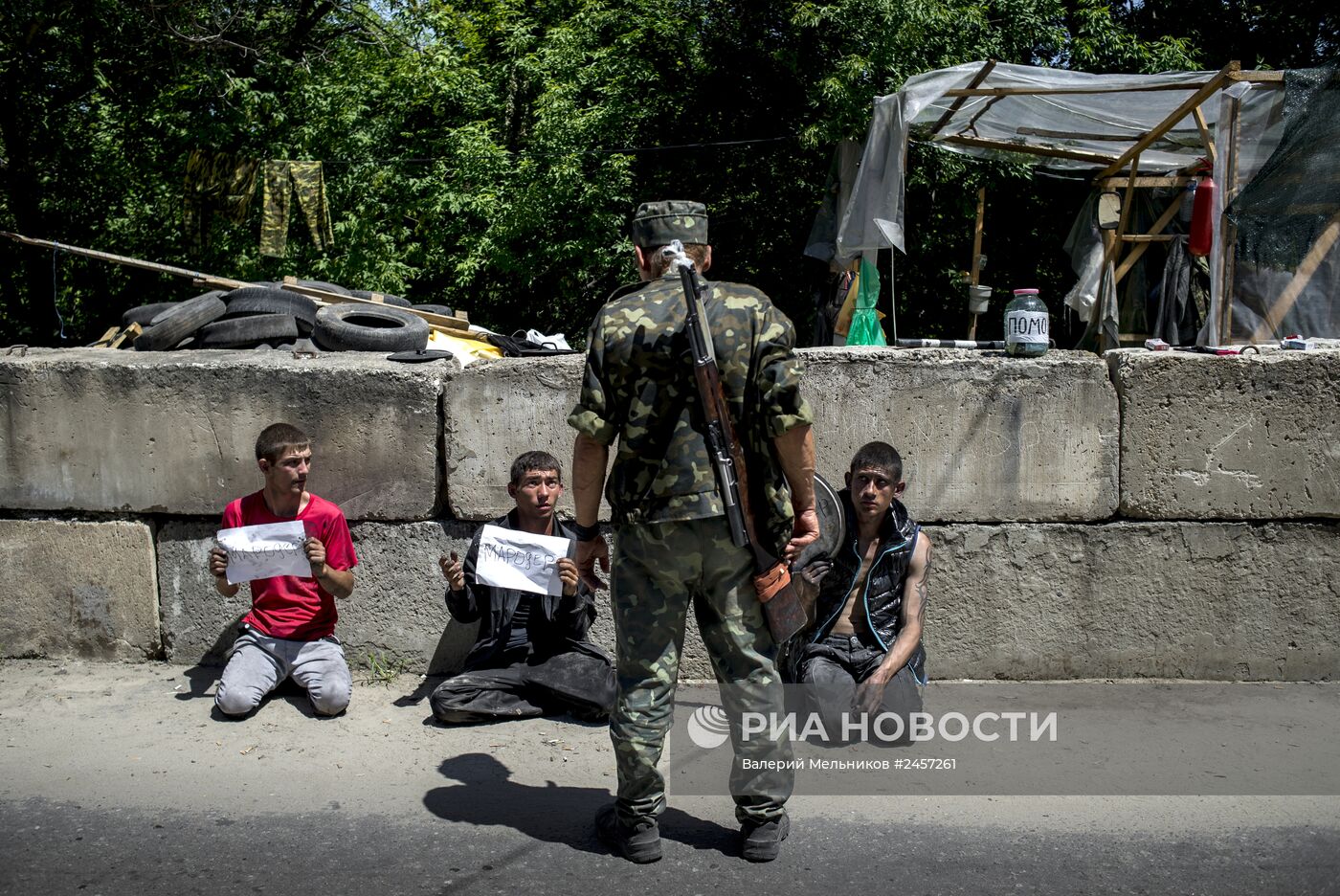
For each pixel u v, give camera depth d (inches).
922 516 189.2
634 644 126.1
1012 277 708.7
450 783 151.3
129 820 139.4
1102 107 373.4
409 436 188.9
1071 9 662.5
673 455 120.2
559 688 171.9
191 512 193.0
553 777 153.7
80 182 719.7
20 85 670.5
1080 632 190.5
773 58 684.1
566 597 172.9
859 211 353.4
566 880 125.5
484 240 665.0
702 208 128.3
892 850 132.7
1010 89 327.6
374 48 721.6
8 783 149.9
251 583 178.7
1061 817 141.3
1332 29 690.2
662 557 122.4
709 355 117.5
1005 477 187.8
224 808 143.1
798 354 187.3
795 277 737.6
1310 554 187.8
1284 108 237.9
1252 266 237.0
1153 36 711.7
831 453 187.9
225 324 219.1
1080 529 188.5
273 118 659.4
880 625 170.2
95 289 749.9
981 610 190.4
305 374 188.9
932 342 212.8
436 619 192.1
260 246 545.3
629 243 663.8
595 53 712.4
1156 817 140.9
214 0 658.2
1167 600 189.5
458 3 784.3
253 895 121.6
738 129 728.3
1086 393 185.8
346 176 665.6
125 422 192.7
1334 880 125.1
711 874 127.0
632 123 731.4
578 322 756.6
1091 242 413.7
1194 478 186.2
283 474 171.5
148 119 677.3
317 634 179.8
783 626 125.6
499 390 187.3
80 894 121.6
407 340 223.6
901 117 328.2
